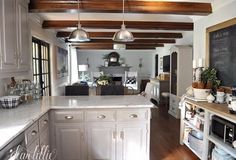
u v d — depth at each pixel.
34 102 2.74
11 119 1.86
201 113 2.96
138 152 2.63
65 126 2.54
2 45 2.04
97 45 8.26
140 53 11.11
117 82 10.32
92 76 10.40
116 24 4.21
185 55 5.31
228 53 2.80
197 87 3.06
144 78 11.14
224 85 2.90
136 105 2.54
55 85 5.44
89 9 2.96
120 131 2.58
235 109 2.22
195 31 3.77
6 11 2.14
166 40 6.92
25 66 2.75
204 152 2.76
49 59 5.06
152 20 4.21
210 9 3.18
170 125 4.79
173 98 5.68
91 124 2.55
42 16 3.86
